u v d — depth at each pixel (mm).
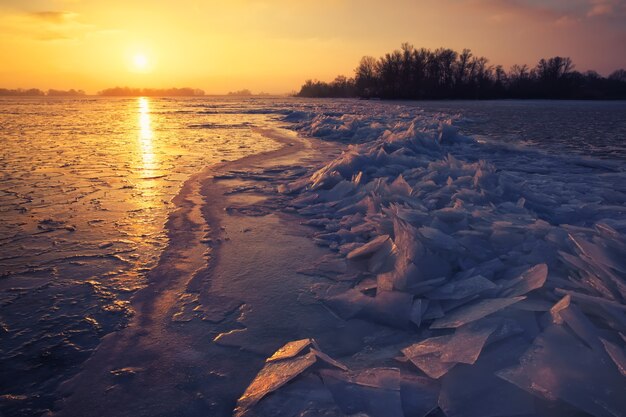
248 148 9555
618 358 1626
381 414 1561
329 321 2311
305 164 7281
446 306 2332
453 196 3979
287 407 1613
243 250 3314
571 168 7180
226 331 2203
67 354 1988
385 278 2637
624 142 11164
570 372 1630
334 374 1792
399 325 2225
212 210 4406
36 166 6840
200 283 2730
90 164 7090
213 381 1815
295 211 4434
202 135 12617
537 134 13305
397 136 8328
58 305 2424
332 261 3092
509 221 3230
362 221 3818
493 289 2342
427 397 1675
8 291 2576
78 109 33781
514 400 1585
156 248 3307
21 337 2111
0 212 4191
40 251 3203
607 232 2705
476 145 9844
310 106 37125
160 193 5066
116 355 1987
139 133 13203
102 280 2744
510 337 1931
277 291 2645
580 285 2264
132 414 1630
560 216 3895
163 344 2080
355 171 5543
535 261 2598
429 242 2820
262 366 1914
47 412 1637
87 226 3803
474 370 1757
